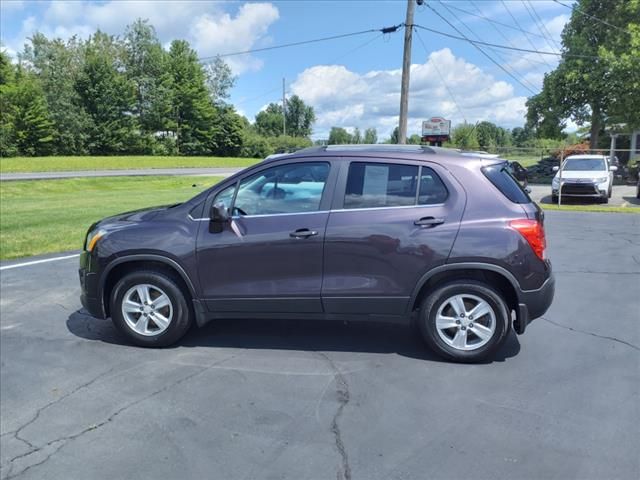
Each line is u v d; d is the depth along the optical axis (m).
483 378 3.76
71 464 2.81
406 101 18.39
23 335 4.79
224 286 4.24
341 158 4.16
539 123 28.27
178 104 66.19
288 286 4.15
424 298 4.06
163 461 2.81
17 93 48.28
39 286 6.57
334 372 3.91
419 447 2.89
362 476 2.64
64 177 26.75
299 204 4.16
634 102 24.23
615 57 24.19
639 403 3.36
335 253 4.06
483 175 4.04
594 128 27.08
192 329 4.91
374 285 4.05
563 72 26.03
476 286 3.96
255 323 5.05
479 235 3.89
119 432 3.11
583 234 10.12
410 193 4.05
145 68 64.50
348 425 3.13
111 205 16.19
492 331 3.97
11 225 11.73
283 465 2.75
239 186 4.27
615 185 24.64
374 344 4.47
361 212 4.06
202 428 3.13
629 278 6.65
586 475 2.62
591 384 3.64
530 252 3.89
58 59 57.69
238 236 4.16
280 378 3.81
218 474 2.68
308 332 4.79
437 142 22.25
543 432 3.02
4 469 2.78
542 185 26.31
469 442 2.93
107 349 4.43
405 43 18.09
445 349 4.05
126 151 58.75
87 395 3.59
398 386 3.66
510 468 2.69
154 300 4.40
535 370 3.89
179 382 3.77
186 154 68.00
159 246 4.23
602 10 25.61
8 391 3.66
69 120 53.22
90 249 4.43
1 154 46.75
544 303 3.96
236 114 73.69
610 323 4.94
